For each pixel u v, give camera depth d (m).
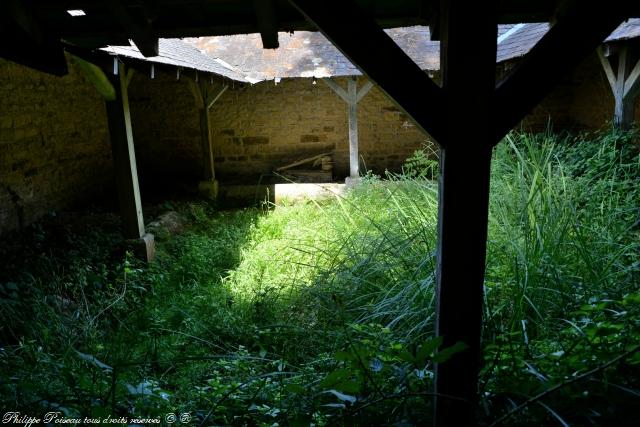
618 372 2.05
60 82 7.66
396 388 2.22
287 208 7.88
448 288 1.86
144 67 5.21
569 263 3.46
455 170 1.76
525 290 3.04
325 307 3.67
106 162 9.27
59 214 7.20
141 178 10.56
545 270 3.19
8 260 4.96
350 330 3.16
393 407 2.10
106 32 3.23
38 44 3.21
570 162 5.85
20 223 6.40
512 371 2.23
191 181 10.34
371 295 3.68
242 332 3.68
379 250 3.98
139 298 4.61
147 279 5.05
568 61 1.70
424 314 3.08
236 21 3.01
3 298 3.97
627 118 6.34
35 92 6.94
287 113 10.40
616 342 2.11
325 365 2.77
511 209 4.09
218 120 10.41
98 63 4.41
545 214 3.72
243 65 9.43
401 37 9.91
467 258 1.83
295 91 10.30
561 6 2.67
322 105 10.36
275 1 2.81
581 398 2.00
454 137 1.74
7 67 6.27
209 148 9.33
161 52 5.90
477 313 1.88
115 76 5.16
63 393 2.37
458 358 1.91
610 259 3.44
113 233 5.98
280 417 2.24
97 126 8.92
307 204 8.06
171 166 10.58
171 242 6.33
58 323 3.64
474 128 1.72
